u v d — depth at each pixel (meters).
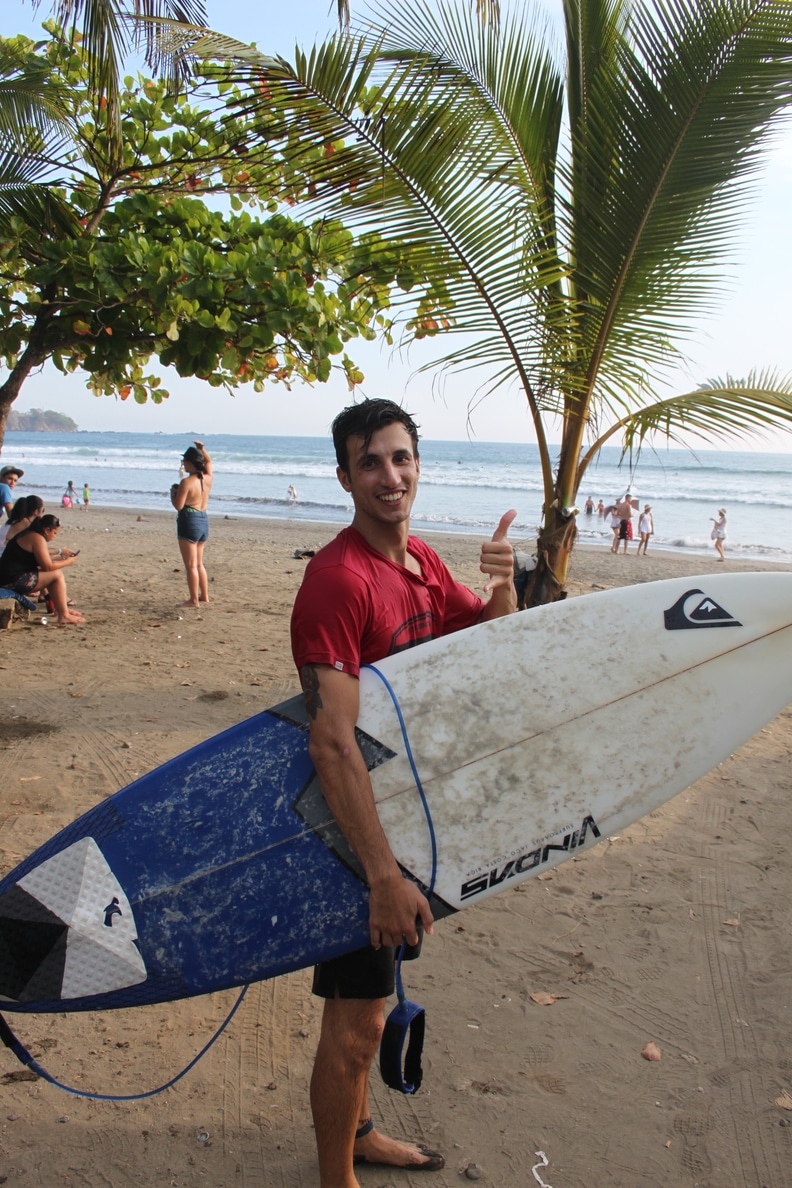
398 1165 2.15
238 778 2.02
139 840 2.00
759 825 4.19
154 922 1.93
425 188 4.30
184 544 8.98
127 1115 2.30
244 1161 2.16
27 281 6.07
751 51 3.87
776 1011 2.79
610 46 4.43
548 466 5.00
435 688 2.04
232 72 4.22
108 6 5.53
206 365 6.09
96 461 58.81
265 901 1.90
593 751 2.12
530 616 2.23
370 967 1.79
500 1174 2.15
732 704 2.23
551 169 4.68
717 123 4.07
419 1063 2.01
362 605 1.76
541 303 4.54
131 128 6.65
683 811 4.36
